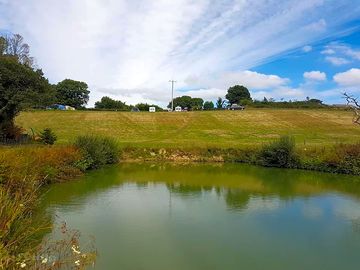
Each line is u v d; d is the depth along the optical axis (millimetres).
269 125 63125
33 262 7609
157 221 15797
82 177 27422
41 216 15547
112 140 38250
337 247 13148
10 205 8828
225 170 32375
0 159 15789
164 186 24328
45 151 24719
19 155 19453
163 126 62688
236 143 45219
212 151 40000
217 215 17000
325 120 66562
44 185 22781
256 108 86688
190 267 11078
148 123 64625
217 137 53438
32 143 34562
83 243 12703
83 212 16984
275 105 89688
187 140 50219
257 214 17312
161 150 40594
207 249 12609
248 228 15102
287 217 16906
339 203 19812
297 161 33656
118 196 20844
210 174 29969
